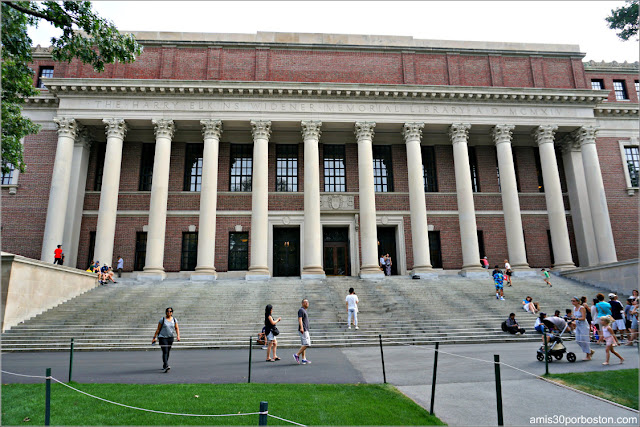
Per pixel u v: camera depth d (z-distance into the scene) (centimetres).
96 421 764
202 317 2072
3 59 1590
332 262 3522
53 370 1229
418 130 3328
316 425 757
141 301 2308
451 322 2077
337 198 3516
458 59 3588
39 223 3192
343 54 3534
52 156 3306
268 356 1401
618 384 1023
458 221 3591
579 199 3541
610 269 2694
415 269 3084
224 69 3391
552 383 1066
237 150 3625
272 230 3453
